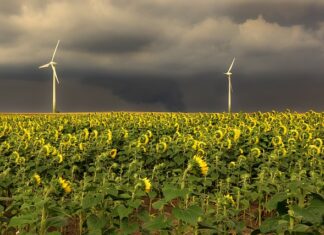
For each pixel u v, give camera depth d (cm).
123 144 2117
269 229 609
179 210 636
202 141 1809
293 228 571
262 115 2930
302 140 1894
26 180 1437
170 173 1586
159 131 2406
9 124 3011
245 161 1507
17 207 1005
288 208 621
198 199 1043
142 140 1928
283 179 1170
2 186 1283
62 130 2780
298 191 646
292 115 2906
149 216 753
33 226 711
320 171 1388
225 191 1286
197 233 762
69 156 1780
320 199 562
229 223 811
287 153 1594
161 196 1323
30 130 2625
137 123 2791
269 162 1440
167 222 661
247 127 2103
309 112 2998
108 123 3025
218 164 1472
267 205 628
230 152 1762
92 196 752
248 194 1068
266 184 1100
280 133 2094
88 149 1862
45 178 1491
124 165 1584
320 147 1662
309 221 556
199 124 2753
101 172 1462
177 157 1603
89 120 3036
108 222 779
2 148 1903
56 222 686
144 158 1730
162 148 1686
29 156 1772
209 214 881
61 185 959
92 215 727
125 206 757
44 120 3488
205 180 1216
